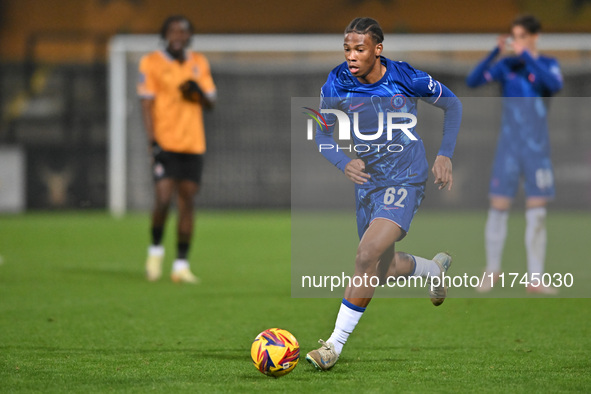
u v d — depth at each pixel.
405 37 65.25
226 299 25.81
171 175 29.58
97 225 56.94
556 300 25.78
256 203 77.50
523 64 26.88
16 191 71.62
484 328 20.80
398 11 81.88
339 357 16.98
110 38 79.75
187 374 15.20
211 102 29.83
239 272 33.22
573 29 81.25
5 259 37.22
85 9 80.19
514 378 14.93
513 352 17.56
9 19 79.38
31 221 60.66
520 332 20.19
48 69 78.44
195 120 29.64
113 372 15.36
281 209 77.38
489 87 75.75
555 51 74.81
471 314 23.11
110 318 22.06
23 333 19.70
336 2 82.19
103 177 76.25
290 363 14.74
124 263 36.00
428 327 20.98
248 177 77.31
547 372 15.48
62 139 76.75
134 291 27.44
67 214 69.62
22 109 77.38
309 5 82.06
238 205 77.44
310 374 15.23
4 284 28.94
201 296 26.44
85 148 76.69
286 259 37.84
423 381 14.65
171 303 24.89
